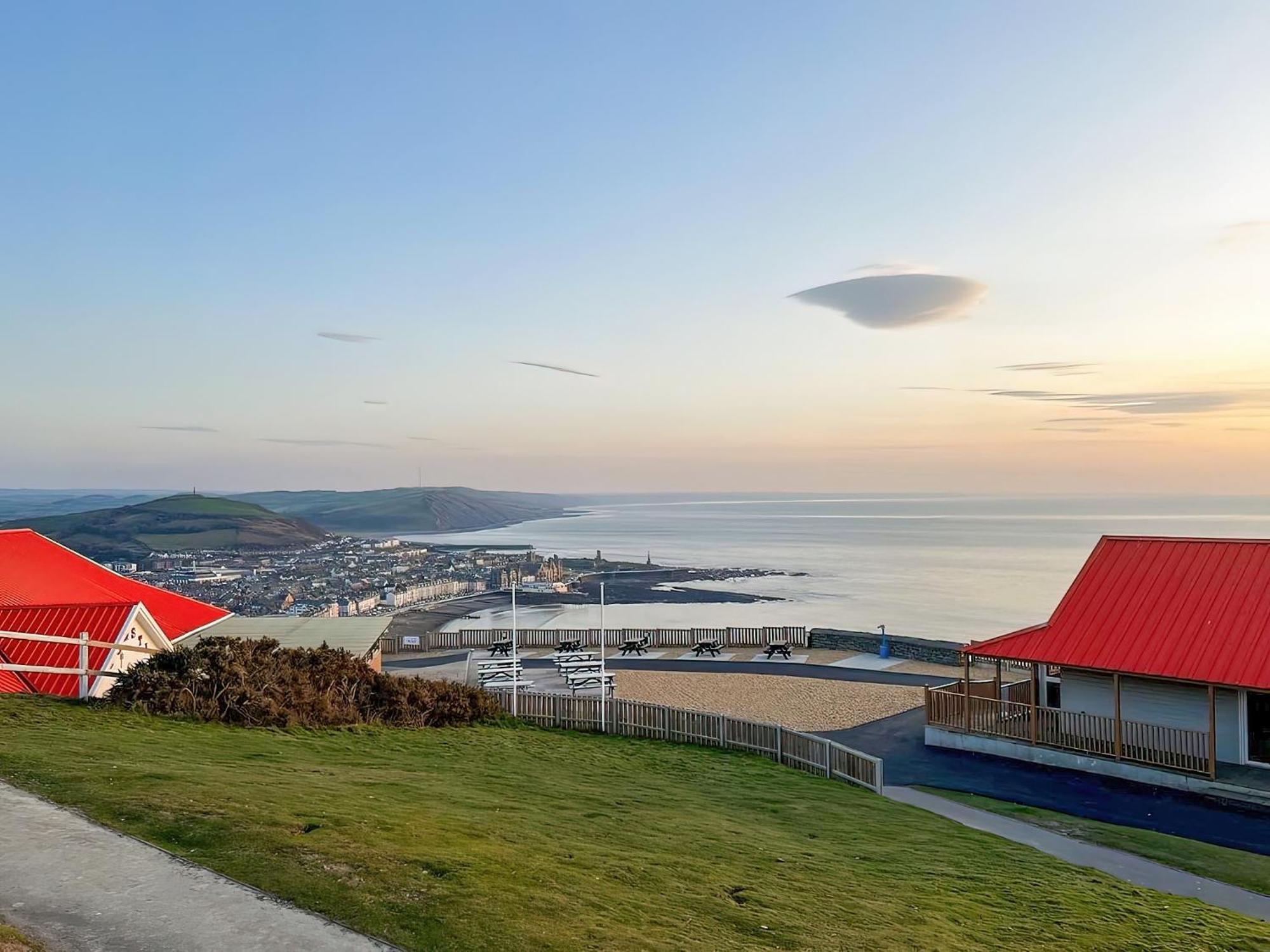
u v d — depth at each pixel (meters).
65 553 31.53
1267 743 21.69
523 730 24.75
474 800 14.09
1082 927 11.80
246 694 19.75
